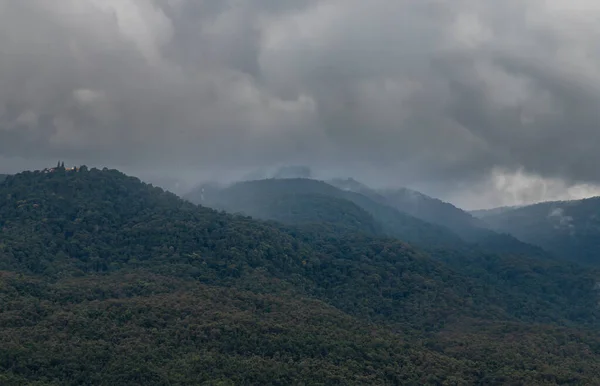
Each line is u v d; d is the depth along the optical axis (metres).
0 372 192.00
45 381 193.00
